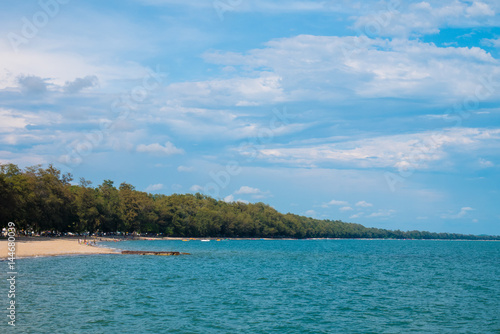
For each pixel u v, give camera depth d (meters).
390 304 41.88
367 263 95.69
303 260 101.81
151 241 194.88
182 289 48.12
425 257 126.12
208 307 38.53
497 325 33.81
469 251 183.00
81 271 60.50
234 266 79.12
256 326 32.19
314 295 46.59
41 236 153.75
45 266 64.75
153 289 47.28
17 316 32.50
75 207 163.75
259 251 140.62
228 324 32.56
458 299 45.31
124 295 42.91
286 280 59.41
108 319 32.66
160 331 29.97
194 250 135.38
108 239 178.75
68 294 42.12
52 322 31.08
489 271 78.69
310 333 30.62
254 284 54.12
